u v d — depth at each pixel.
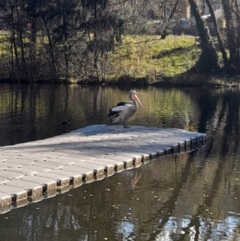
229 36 42.66
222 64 43.25
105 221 9.69
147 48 45.41
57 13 41.59
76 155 13.82
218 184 12.49
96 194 11.31
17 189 10.58
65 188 11.62
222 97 33.38
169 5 55.06
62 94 33.72
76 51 41.81
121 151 14.71
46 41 43.41
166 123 22.27
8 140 17.64
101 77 40.75
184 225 9.65
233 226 9.65
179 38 48.16
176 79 39.94
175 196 11.43
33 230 9.14
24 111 25.39
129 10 43.38
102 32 41.38
